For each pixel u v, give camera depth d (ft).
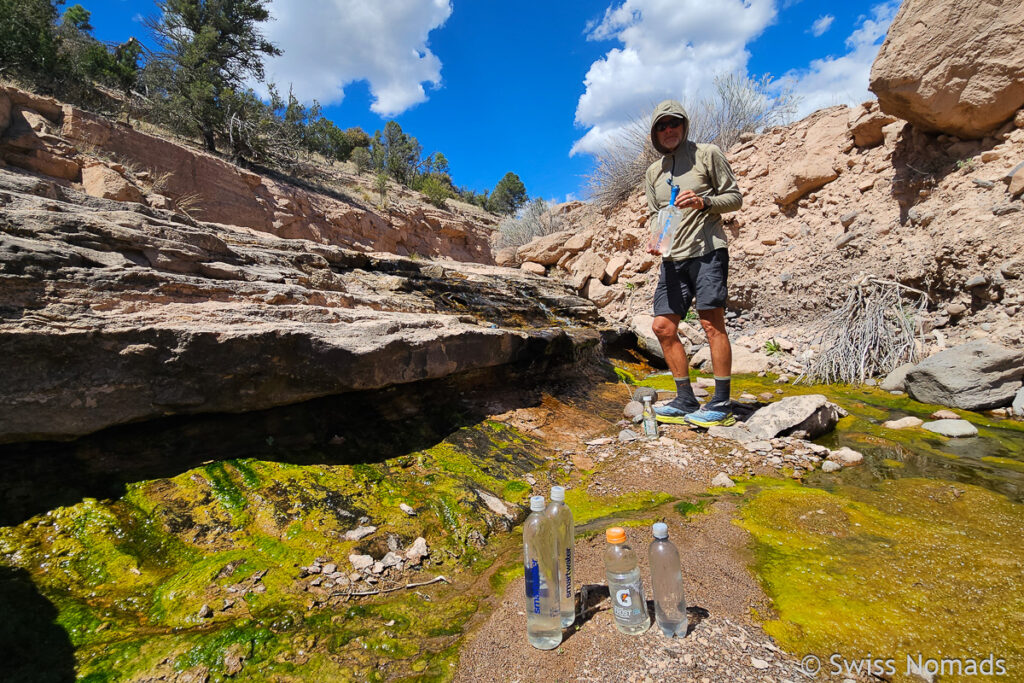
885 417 14.14
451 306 16.84
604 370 20.01
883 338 18.54
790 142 26.55
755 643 5.30
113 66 58.34
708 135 34.99
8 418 6.67
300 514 7.74
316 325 9.71
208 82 60.34
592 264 32.78
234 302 9.95
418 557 7.39
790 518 8.14
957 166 19.07
